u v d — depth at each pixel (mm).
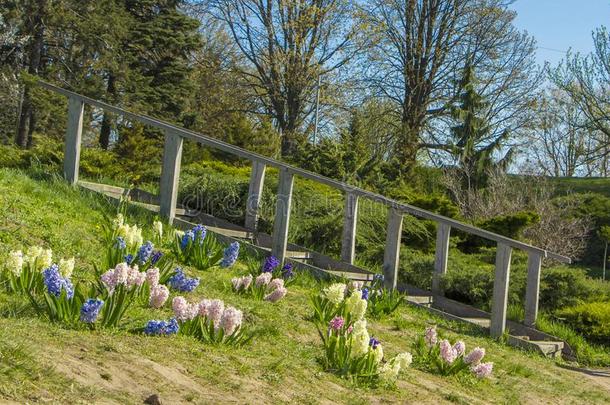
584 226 24703
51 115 27203
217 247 10219
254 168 13445
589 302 14031
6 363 4508
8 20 25797
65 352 5137
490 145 30656
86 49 28219
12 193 10500
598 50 34281
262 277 8922
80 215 10594
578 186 34844
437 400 6840
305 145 23609
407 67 37312
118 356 5355
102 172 15930
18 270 6664
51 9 26484
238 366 6000
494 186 25406
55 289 5957
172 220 11859
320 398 5848
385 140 37719
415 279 13578
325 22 37344
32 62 27203
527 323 12336
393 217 11969
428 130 37594
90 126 29438
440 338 9969
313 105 38688
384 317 10305
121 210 11297
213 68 40531
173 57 32094
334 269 12812
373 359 6785
